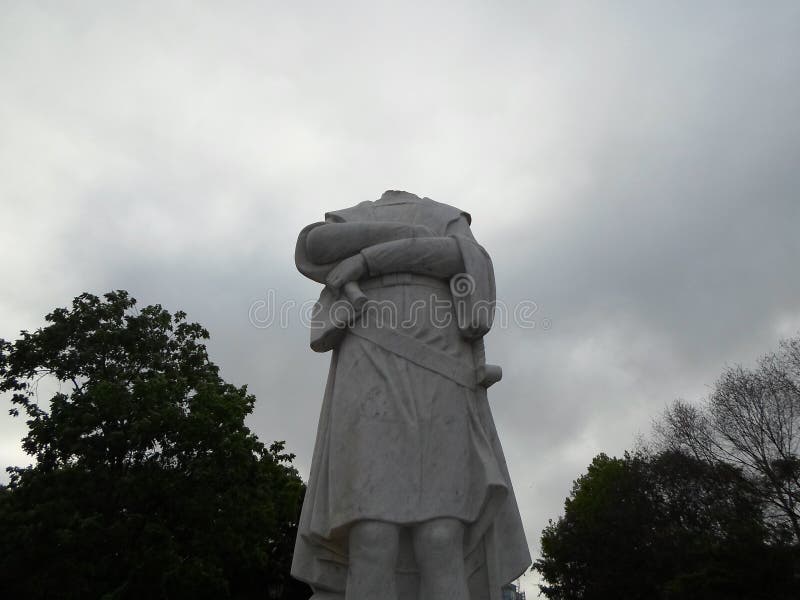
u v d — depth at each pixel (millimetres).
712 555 24656
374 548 3502
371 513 3520
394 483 3602
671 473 34375
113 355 23344
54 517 18859
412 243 4211
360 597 3436
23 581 18969
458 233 4531
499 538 3797
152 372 22984
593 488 46156
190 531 21828
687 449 33812
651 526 35125
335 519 3639
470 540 3768
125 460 21531
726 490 30734
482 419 4055
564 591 40562
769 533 25344
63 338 22609
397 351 3965
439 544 3531
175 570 20281
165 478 20812
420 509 3574
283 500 29203
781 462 27719
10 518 18969
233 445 21594
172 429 20891
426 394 3869
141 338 23859
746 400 29547
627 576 34625
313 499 3994
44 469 20516
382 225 4336
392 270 4219
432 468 3691
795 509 28031
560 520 46750
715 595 23781
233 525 21781
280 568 32531
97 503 19984
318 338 4203
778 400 28938
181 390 22078
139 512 20672
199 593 22625
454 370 4012
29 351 22250
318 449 4121
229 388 25609
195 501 20797
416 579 3635
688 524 33812
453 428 3834
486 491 3746
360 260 4188
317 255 4332
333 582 3812
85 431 20500
